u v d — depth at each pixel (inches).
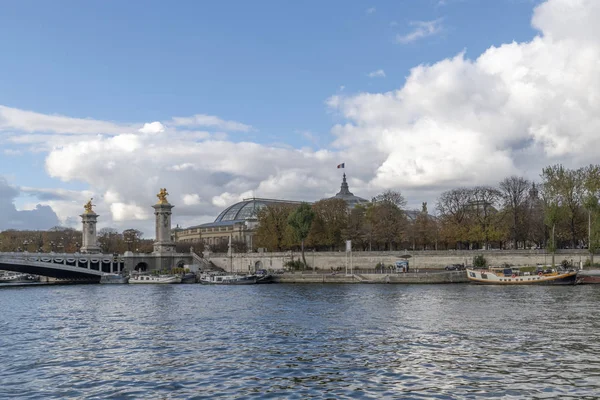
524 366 1720.0
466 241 6520.7
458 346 2028.8
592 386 1505.9
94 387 1585.9
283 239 7623.0
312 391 1503.4
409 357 1865.2
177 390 1536.7
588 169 5679.1
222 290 5295.3
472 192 6811.0
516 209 6432.1
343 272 6476.4
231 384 1582.2
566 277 4741.6
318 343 2139.5
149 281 7007.9
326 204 7642.7
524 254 5807.1
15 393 1535.4
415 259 6427.2
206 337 2333.9
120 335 2453.2
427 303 3454.7
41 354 2048.5
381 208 7278.5
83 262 7406.5
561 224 6048.2
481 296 3850.9
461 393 1461.6
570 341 2085.4
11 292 5526.6
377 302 3585.1
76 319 3058.6
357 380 1601.9
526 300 3506.4
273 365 1791.3
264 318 2883.9
